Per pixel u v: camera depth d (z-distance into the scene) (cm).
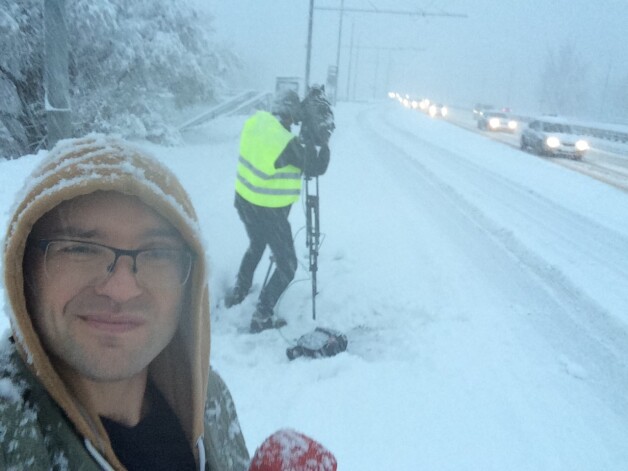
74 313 75
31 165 791
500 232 790
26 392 69
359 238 718
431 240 732
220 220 707
